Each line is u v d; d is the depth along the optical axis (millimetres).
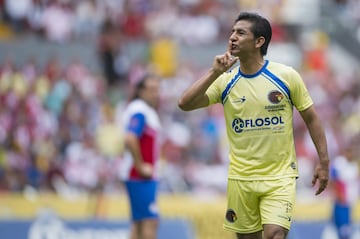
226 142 58281
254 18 23453
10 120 53469
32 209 44969
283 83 23375
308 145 59812
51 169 51062
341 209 46312
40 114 55094
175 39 71938
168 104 61062
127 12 71500
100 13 70188
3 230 42469
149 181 33281
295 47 74500
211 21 74125
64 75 60156
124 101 60094
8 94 56219
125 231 43250
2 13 67812
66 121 54781
